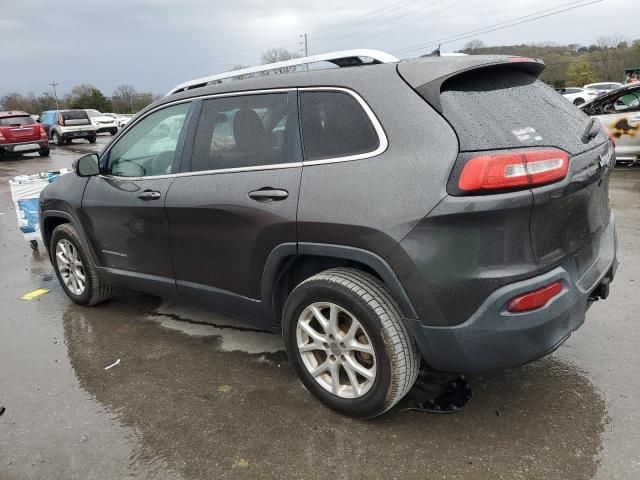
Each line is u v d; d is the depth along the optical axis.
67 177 4.51
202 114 3.36
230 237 3.11
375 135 2.54
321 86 2.79
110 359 3.63
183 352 3.68
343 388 2.81
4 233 7.62
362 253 2.52
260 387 3.18
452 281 2.31
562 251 2.49
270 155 2.94
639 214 6.76
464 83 2.55
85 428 2.86
